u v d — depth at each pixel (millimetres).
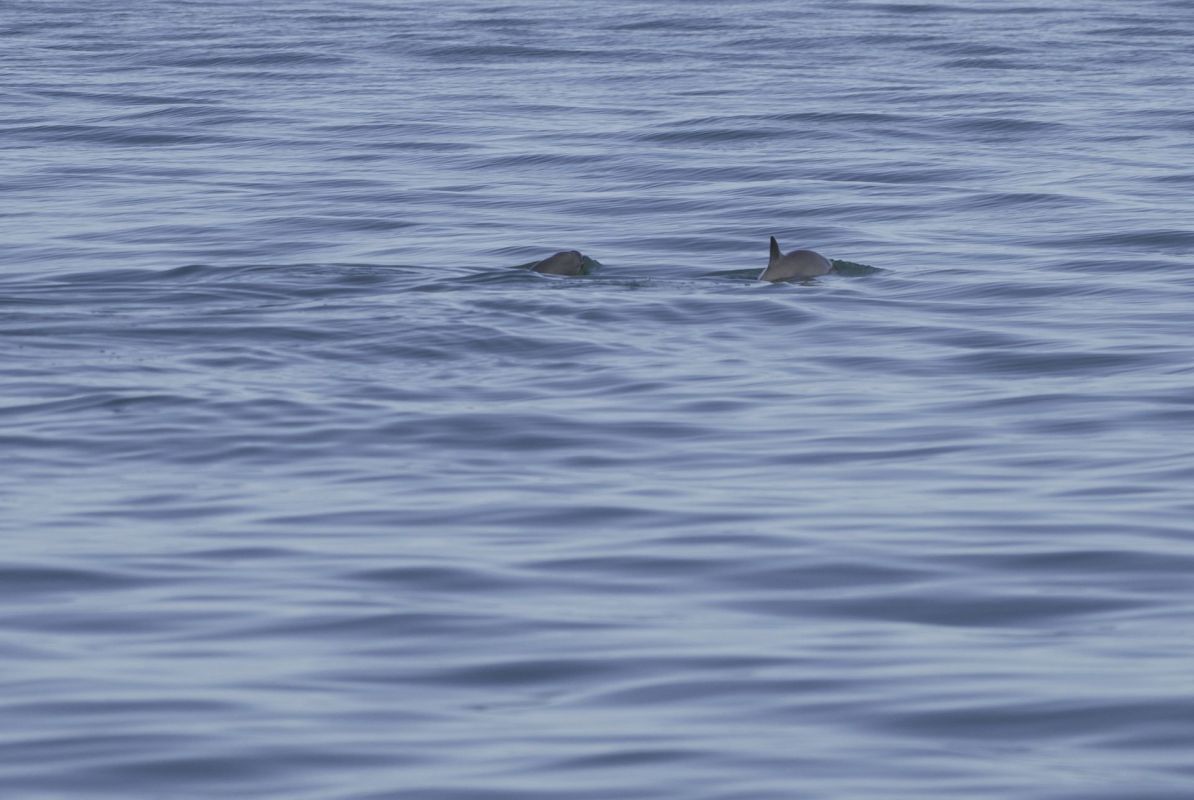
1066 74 173625
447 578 43219
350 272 84500
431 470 53562
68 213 105688
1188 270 87312
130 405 60781
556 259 85188
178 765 31891
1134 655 37531
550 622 39969
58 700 34969
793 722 33969
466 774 31484
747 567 44094
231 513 49000
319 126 140625
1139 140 132750
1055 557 44625
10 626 39625
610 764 31938
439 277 83625
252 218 103938
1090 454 54875
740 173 119750
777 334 72938
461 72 177125
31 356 67812
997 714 34219
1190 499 49562
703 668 36969
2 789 30891
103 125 140875
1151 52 192250
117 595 41875
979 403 61719
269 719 34062
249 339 70750
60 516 48688
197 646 38344
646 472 53469
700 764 31906
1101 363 67625
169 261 91250
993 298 80625
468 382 64562
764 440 57156
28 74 172375
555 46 199375
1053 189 111812
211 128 139625
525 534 47000
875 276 85438
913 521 47906
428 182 116562
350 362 67375
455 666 37125
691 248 95812
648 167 122250
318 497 50656
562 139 133625
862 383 64812
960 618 40281
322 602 41375
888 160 124250
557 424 58875
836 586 42656
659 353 69312
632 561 44625
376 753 32469
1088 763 31828
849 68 178875
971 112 146375
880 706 34719
